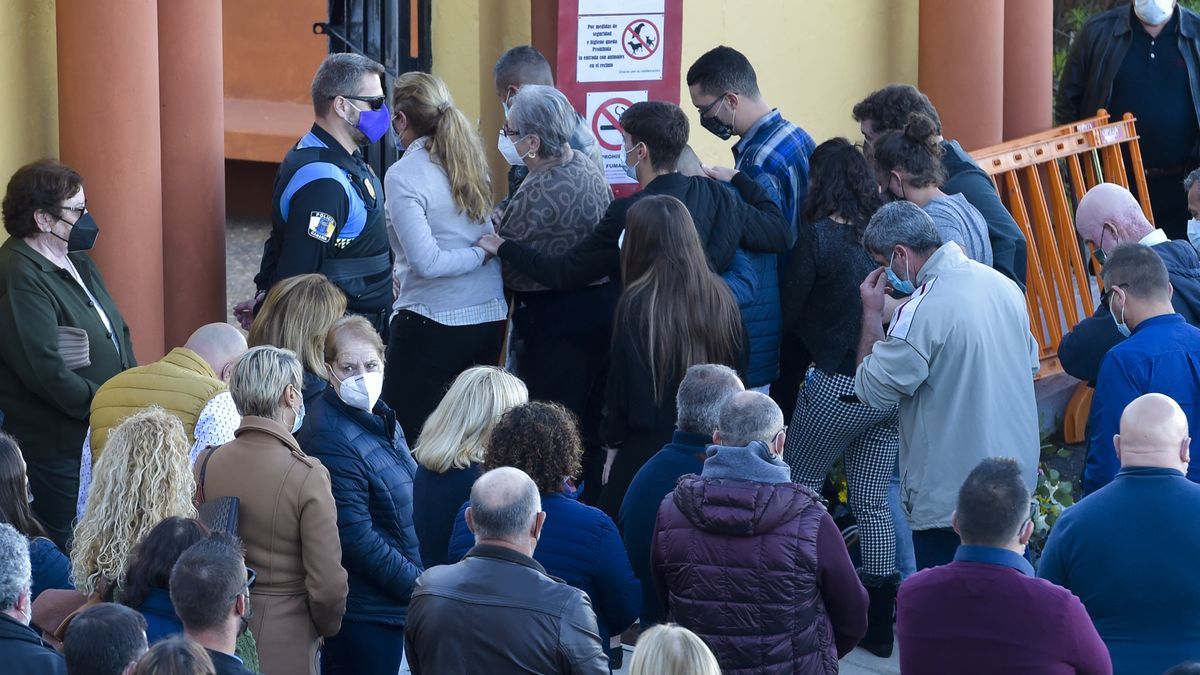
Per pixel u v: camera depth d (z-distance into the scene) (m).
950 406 19.91
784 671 15.76
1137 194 31.78
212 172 26.67
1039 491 26.05
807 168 25.19
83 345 22.22
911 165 22.47
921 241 20.17
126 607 12.78
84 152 24.80
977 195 24.16
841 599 16.05
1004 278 20.38
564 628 14.34
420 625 14.56
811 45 33.03
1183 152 32.03
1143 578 15.84
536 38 31.03
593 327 24.05
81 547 15.86
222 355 19.98
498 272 24.50
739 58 25.30
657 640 12.10
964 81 31.56
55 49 25.84
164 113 26.22
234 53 55.06
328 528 16.67
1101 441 18.89
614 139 28.22
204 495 16.72
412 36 33.44
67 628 13.50
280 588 16.62
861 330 22.19
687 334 20.66
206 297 26.72
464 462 18.17
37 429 22.25
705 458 18.14
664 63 27.95
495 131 33.88
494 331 24.53
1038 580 14.56
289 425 17.12
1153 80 31.97
